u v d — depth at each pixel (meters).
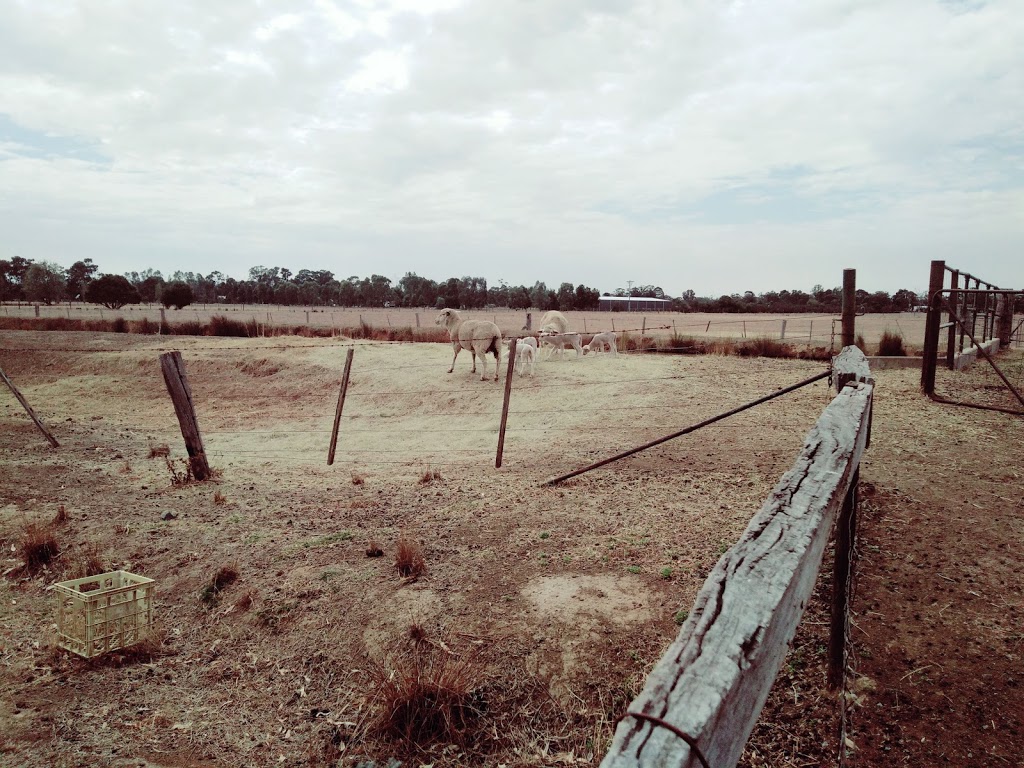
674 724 1.07
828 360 15.06
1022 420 7.84
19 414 15.59
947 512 5.09
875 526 4.92
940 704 3.07
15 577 5.95
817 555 1.70
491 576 4.92
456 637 4.25
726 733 1.17
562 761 3.31
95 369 20.59
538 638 4.11
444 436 11.16
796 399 10.45
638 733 1.08
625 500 6.20
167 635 4.89
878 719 3.04
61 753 3.78
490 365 17.11
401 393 14.98
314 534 6.12
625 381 13.56
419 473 8.34
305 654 4.42
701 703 1.11
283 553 5.74
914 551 4.48
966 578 4.08
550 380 14.73
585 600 4.43
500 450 8.10
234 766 3.64
